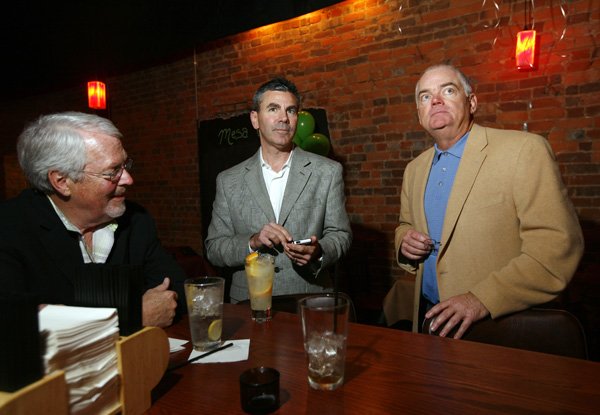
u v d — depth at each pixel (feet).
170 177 17.06
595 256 9.37
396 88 11.69
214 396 2.66
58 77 17.89
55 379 1.97
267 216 6.50
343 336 2.67
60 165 3.89
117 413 2.39
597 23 9.11
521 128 10.09
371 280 12.43
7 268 3.93
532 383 2.67
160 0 14.28
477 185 5.15
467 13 10.56
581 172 9.46
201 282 3.57
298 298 4.91
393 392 2.62
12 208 4.25
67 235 4.31
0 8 15.69
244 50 14.49
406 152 11.65
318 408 2.46
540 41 9.75
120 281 2.53
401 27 11.50
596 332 9.07
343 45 12.48
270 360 3.15
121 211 4.41
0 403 1.76
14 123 22.17
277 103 6.30
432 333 4.34
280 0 12.26
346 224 6.61
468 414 2.34
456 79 5.44
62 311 2.36
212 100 15.48
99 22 15.56
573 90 9.45
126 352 2.41
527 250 4.68
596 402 2.43
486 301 4.40
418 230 5.78
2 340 1.84
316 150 11.81
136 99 17.81
